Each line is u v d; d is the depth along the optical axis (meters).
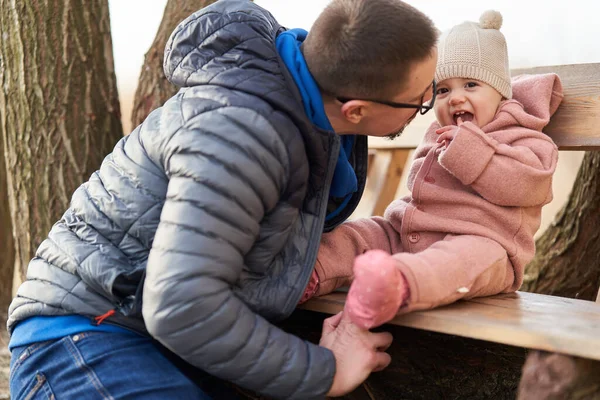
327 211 1.62
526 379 1.26
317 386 1.29
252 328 1.25
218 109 1.28
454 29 1.74
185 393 1.35
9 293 3.42
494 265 1.52
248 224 1.25
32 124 2.43
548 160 1.60
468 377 1.79
